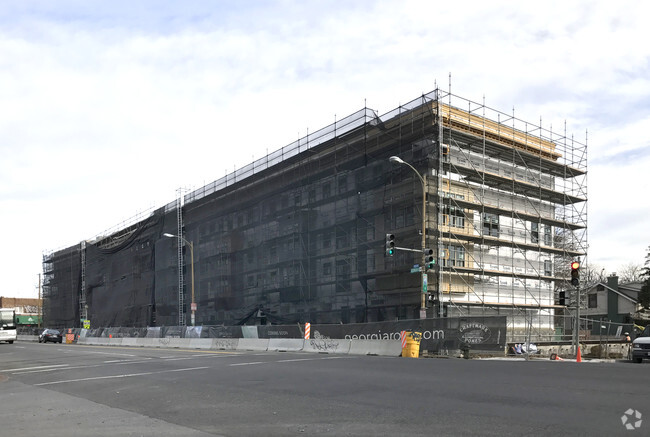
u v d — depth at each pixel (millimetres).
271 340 35000
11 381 17922
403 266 38875
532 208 48625
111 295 74938
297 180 48594
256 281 52344
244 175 56875
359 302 42531
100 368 21078
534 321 46000
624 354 37312
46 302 95500
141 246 71125
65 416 10422
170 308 62500
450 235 39094
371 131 43375
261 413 9961
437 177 38719
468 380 13648
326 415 9516
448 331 27859
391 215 41062
